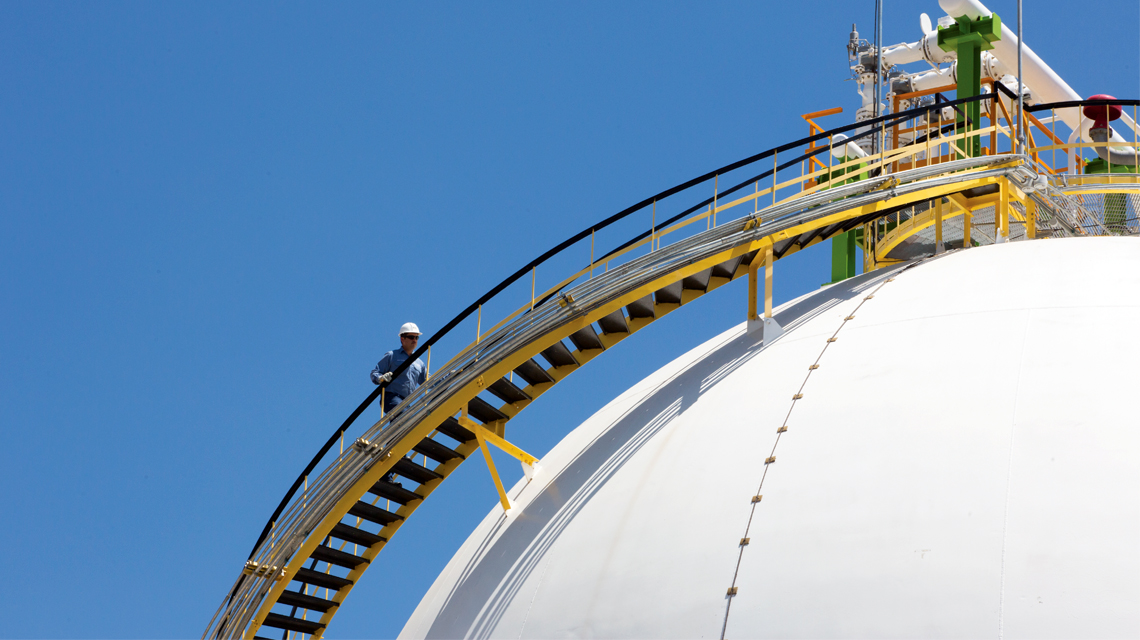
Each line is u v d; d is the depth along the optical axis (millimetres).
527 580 12594
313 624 16391
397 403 16531
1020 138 17828
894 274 15445
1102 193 19094
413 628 14047
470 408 15617
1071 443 10383
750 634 10078
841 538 10414
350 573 16500
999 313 12703
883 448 11125
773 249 16094
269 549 15414
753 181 15586
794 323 14852
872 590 9844
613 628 11047
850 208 15742
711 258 14953
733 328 16844
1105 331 11820
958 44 23141
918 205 20094
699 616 10516
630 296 14758
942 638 9281
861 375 12453
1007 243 15617
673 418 13859
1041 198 17516
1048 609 9141
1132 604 8961
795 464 11492
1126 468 9992
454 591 13664
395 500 16297
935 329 12805
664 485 12430
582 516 13000
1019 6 18984
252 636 15320
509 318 15023
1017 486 10133
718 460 12234
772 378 13305
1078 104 18750
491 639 12117
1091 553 9391
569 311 14781
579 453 14742
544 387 16078
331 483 15242
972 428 10906
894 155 16641
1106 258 13805
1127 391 10844
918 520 10211
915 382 11883
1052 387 11117
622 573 11578
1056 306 12523
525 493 14781
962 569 9648
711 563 10922
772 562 10562
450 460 16062
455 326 15875
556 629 11539
